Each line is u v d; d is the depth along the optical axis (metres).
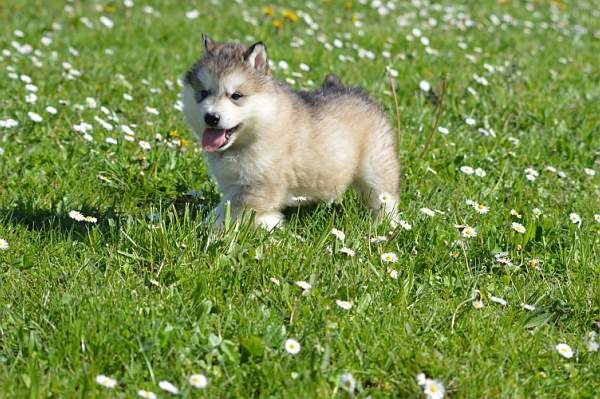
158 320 6.22
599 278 7.59
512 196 9.71
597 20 21.48
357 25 18.09
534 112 12.70
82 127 10.34
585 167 11.01
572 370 6.15
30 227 8.31
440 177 10.12
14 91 12.21
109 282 6.93
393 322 6.61
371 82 13.67
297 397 5.58
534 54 16.86
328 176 8.55
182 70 14.25
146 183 9.34
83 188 9.30
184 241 7.56
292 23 18.14
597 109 13.15
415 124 11.74
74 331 6.05
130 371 5.79
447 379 5.96
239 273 7.07
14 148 10.16
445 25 19.05
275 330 6.27
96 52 14.93
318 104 8.66
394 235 7.95
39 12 18.14
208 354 6.03
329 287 7.01
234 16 18.69
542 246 8.29
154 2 19.67
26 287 7.00
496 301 6.87
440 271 7.62
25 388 5.52
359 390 5.82
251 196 8.22
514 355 6.27
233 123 7.91
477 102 12.80
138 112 11.92
